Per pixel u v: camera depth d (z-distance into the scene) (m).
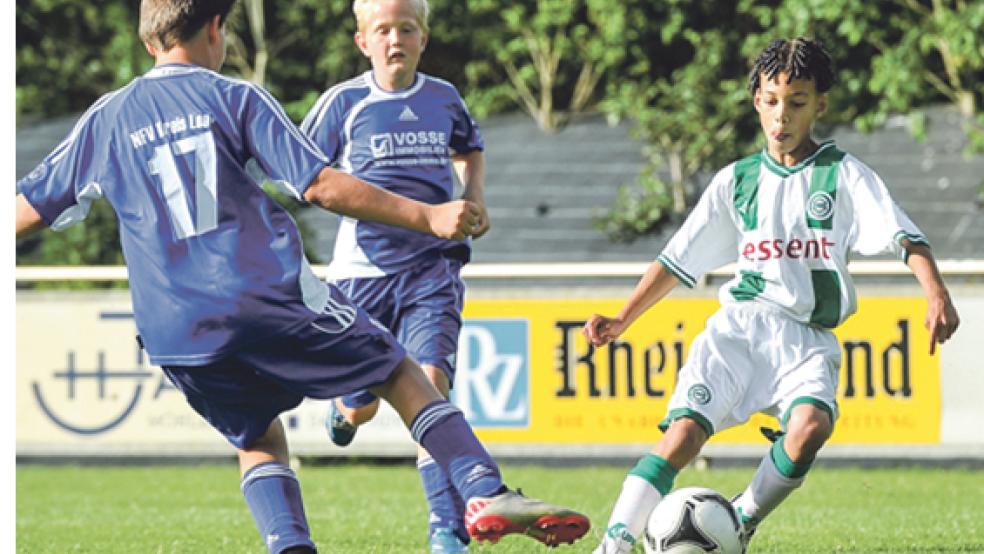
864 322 38.69
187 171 15.12
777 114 18.92
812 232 18.98
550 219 56.91
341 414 22.88
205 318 14.97
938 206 54.00
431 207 14.91
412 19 22.45
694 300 39.50
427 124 22.64
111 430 42.59
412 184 22.44
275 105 15.32
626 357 39.91
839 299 18.95
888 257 46.59
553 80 67.56
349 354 15.39
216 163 15.11
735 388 18.80
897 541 24.75
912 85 58.50
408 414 15.59
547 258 54.62
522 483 38.06
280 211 15.34
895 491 35.94
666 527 18.28
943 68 62.59
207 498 36.28
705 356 18.88
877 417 38.66
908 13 60.75
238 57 68.44
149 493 37.69
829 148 19.30
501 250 55.12
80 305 42.72
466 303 40.59
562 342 40.22
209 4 15.83
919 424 38.53
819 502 33.31
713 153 58.66
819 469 42.53
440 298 22.06
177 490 38.44
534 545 24.20
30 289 52.47
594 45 64.69
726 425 18.91
